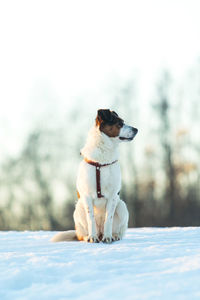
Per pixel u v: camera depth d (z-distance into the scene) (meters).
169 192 25.55
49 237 8.53
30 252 5.74
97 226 7.36
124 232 7.39
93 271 4.36
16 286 4.00
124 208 7.25
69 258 5.07
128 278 4.04
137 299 3.41
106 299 3.45
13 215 29.56
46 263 4.75
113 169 6.84
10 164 29.53
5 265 4.73
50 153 28.83
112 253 5.28
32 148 29.05
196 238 7.06
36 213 29.12
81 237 7.28
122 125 6.85
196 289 3.59
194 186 25.61
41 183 28.88
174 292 3.54
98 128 6.86
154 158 25.95
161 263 4.60
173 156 25.97
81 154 7.12
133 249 5.53
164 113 25.95
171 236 7.47
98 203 7.05
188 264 4.47
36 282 4.10
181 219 25.34
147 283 3.83
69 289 3.77
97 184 6.79
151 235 7.96
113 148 6.85
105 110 6.89
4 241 7.73
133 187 25.86
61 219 28.55
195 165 25.69
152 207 25.59
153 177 25.83
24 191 29.41
